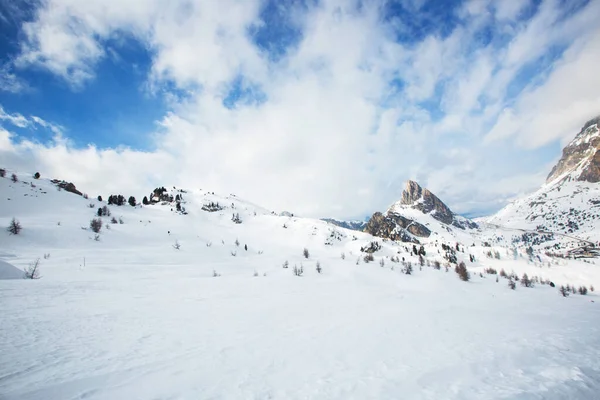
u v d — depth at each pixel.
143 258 110.50
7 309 30.00
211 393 14.05
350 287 90.00
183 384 15.03
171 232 198.00
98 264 84.62
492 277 159.88
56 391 13.35
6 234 109.19
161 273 84.06
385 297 71.50
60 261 82.81
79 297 40.91
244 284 75.75
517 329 34.69
